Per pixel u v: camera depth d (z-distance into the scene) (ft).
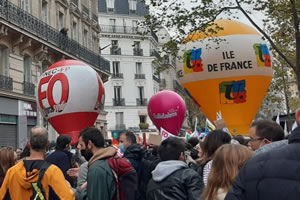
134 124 156.25
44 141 13.71
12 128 59.72
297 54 41.93
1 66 58.08
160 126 34.94
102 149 13.99
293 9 41.09
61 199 12.80
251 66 40.42
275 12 44.60
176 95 35.19
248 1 41.98
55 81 28.50
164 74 186.19
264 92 42.11
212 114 42.16
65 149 20.10
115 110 153.48
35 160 13.41
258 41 41.37
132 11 166.91
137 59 162.61
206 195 10.53
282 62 69.82
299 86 41.81
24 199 13.09
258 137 13.75
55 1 77.71
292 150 7.24
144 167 19.38
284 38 50.75
